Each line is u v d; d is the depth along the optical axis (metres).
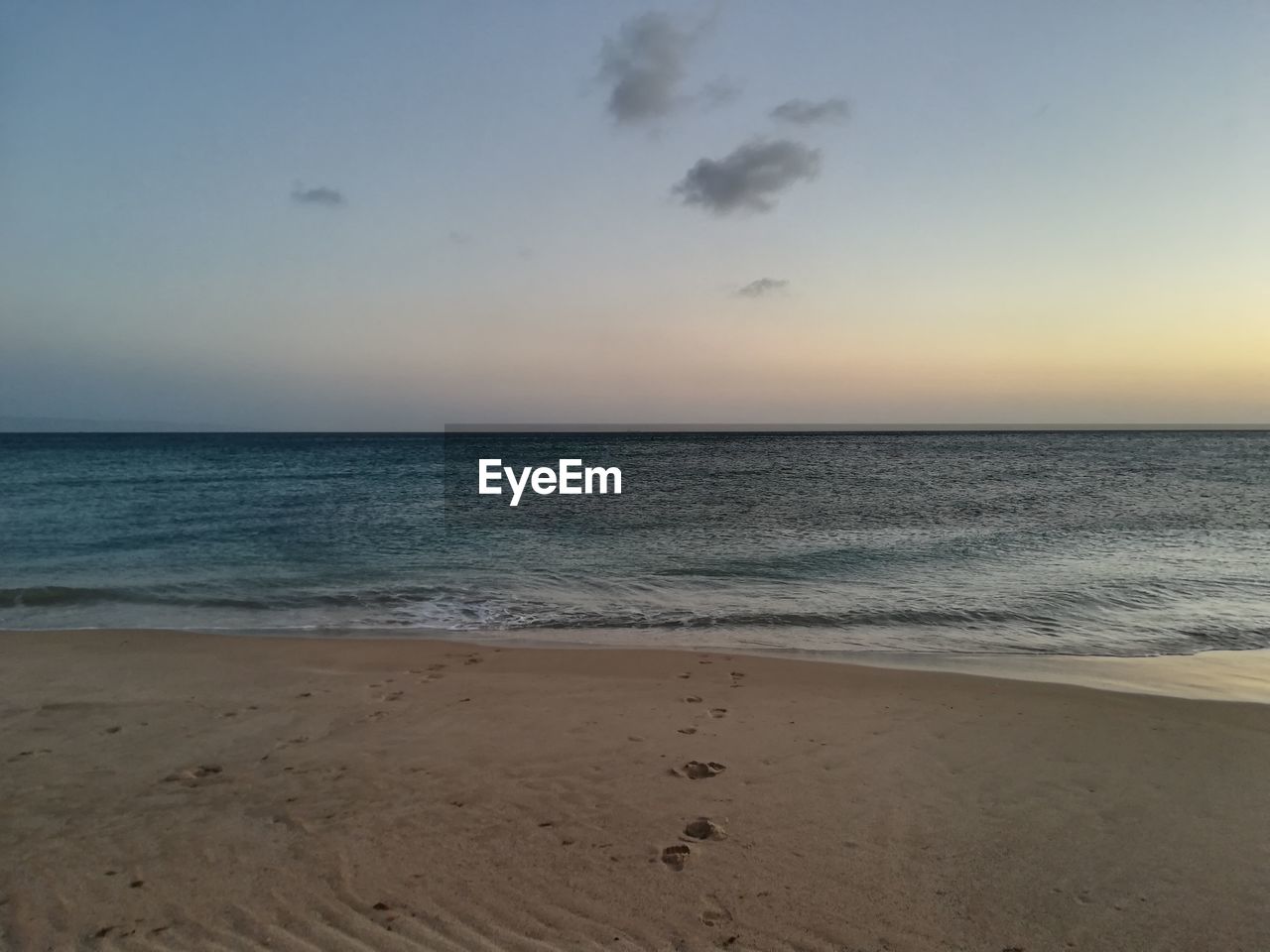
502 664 7.57
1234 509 23.09
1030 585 12.30
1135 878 3.57
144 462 46.84
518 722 5.79
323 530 18.61
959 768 4.93
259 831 3.97
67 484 30.56
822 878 3.55
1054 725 5.82
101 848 3.79
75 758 5.00
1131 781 4.71
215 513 21.73
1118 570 13.51
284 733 5.51
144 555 14.90
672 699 6.44
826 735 5.55
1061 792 4.54
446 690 6.66
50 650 8.01
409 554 15.20
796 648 8.80
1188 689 7.14
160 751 5.14
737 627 9.77
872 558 14.70
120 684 6.78
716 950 3.01
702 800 4.39
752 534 18.16
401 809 4.24
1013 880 3.55
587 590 11.98
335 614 10.38
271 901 3.33
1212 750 5.29
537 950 3.00
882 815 4.21
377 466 44.44
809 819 4.16
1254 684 7.33
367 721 5.79
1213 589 12.05
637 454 60.53
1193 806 4.36
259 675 7.11
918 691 6.74
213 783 4.59
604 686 6.82
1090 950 3.03
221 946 3.01
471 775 4.72
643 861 3.69
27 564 13.89
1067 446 77.75
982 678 7.22
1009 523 19.98
